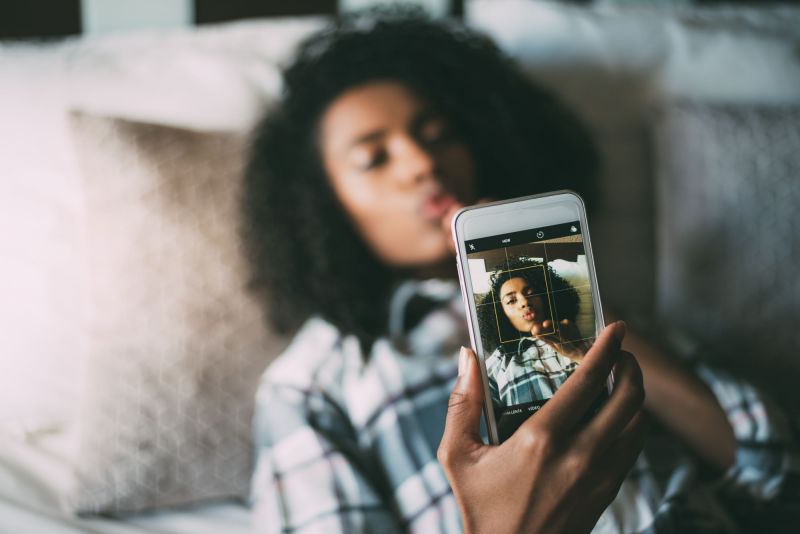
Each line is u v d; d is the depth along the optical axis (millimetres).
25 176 845
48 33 1060
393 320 765
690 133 896
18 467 770
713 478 670
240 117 924
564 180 917
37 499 733
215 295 789
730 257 854
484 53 908
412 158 764
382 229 791
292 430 623
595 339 465
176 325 767
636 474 592
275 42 973
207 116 917
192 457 744
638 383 417
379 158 783
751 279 846
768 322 837
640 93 982
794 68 967
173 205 797
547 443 381
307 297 822
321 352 706
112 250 774
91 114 813
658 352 656
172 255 783
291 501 580
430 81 820
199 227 804
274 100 936
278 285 822
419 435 620
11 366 820
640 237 961
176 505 745
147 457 736
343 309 799
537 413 398
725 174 867
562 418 388
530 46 977
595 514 407
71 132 805
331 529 546
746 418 628
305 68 879
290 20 1015
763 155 866
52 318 828
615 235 957
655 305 952
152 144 811
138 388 749
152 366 755
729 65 973
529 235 472
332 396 669
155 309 767
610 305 729
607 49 973
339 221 841
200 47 952
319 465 590
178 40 960
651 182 971
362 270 839
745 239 852
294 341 788
